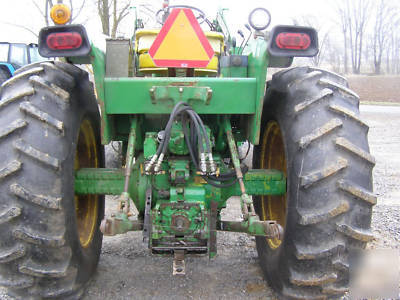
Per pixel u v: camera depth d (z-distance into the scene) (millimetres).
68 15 2195
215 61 3436
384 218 4371
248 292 2809
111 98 2496
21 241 2061
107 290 2816
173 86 2482
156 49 2473
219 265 3229
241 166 2777
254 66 2643
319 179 2080
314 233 2119
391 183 5930
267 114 2932
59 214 2119
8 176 2020
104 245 3607
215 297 2746
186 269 3152
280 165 3094
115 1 12906
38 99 2166
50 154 2092
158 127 3029
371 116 16359
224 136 3227
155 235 2293
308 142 2152
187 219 2295
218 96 2531
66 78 2373
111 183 2781
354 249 2135
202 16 4625
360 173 2119
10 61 11555
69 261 2240
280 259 2426
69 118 2270
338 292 2230
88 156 3037
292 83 2469
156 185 2648
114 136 2900
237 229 2508
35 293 2211
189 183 2607
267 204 3279
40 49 2188
